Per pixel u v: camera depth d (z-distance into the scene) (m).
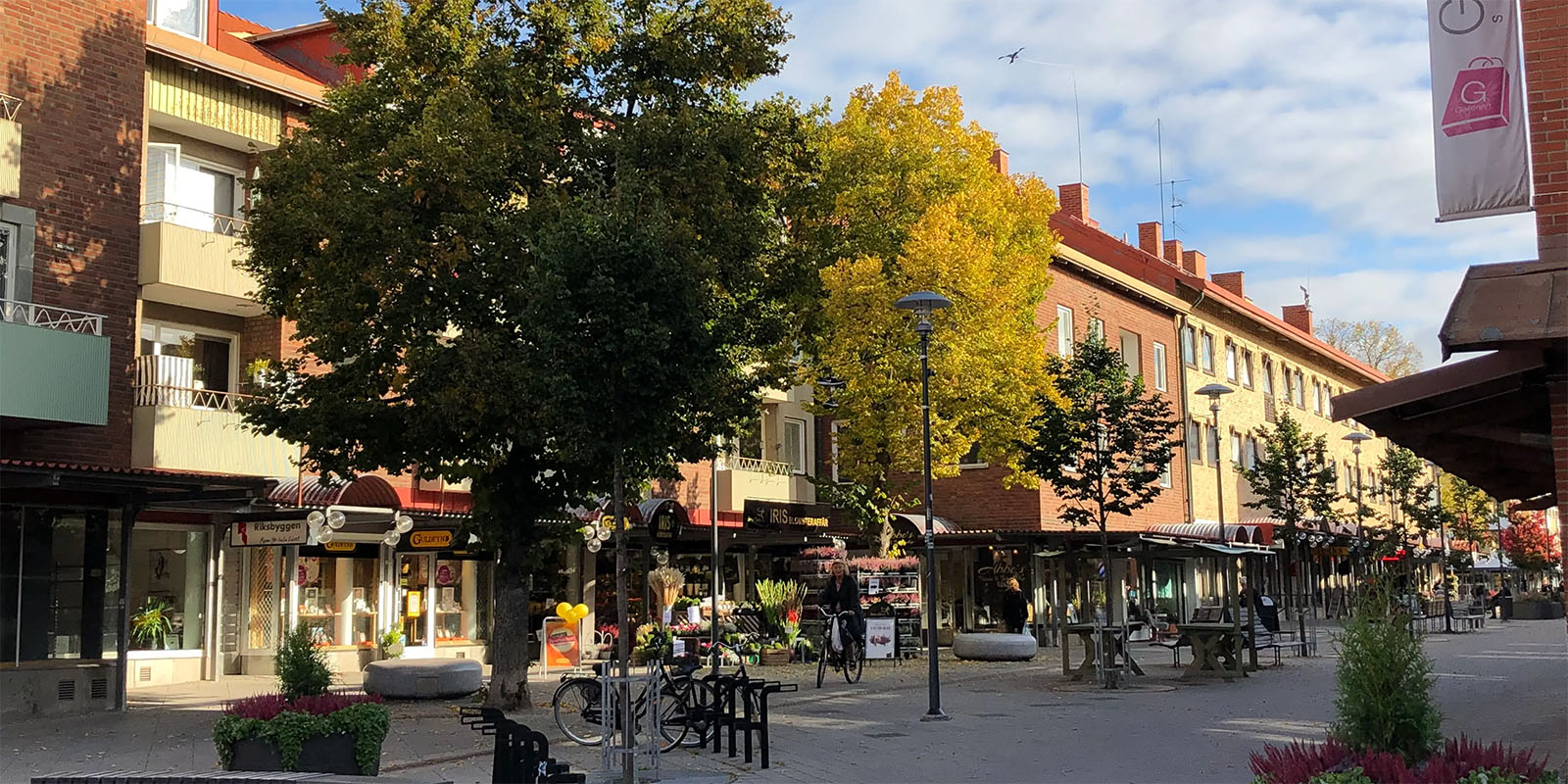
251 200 21.28
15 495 17.69
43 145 19.83
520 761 10.14
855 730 15.60
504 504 17.59
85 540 18.62
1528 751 6.98
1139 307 42.97
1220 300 48.28
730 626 26.52
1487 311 8.65
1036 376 27.16
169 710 18.09
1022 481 29.02
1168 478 43.59
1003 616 35.00
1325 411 63.44
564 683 14.30
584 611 25.17
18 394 17.33
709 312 12.77
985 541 34.78
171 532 22.38
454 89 16.59
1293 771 7.02
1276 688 21.08
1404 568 47.41
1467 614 48.06
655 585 27.23
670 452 15.79
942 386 26.66
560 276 11.27
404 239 15.82
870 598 28.48
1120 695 20.14
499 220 16.23
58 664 17.66
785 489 32.84
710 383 12.10
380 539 24.50
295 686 11.50
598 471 17.61
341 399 16.45
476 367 15.73
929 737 14.85
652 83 18.16
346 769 10.91
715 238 17.36
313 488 21.36
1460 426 10.84
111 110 20.84
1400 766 6.75
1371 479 69.44
